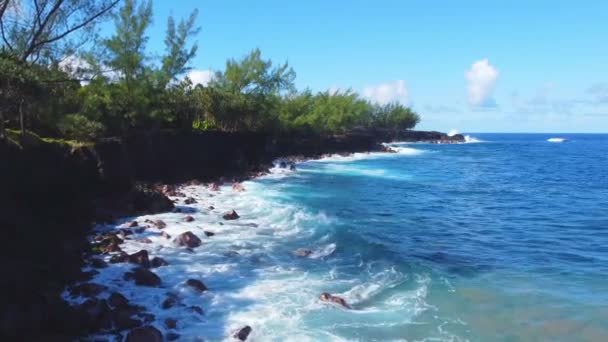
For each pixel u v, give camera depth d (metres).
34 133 21.31
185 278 12.62
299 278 13.01
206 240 16.97
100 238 16.03
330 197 30.20
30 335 8.19
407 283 12.66
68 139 23.50
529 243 17.94
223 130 45.16
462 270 14.02
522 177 46.19
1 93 16.23
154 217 20.66
